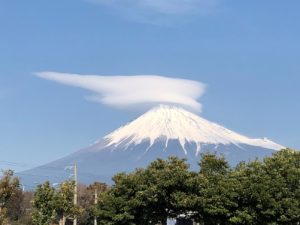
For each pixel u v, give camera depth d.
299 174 49.47
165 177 50.16
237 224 48.38
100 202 53.28
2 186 36.31
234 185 48.72
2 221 36.28
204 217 50.25
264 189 47.53
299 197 48.38
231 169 55.47
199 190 50.25
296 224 48.16
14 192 37.09
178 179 49.84
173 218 53.22
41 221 55.22
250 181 48.69
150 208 51.03
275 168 50.38
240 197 48.28
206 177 52.38
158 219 51.69
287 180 49.34
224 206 48.56
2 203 36.78
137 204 50.03
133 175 52.41
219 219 49.34
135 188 51.38
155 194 49.81
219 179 51.69
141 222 51.28
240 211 47.97
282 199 47.53
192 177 50.84
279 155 52.72
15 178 37.41
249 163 52.28
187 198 48.91
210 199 48.59
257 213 47.81
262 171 50.16
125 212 50.66
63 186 58.47
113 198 51.69
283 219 46.84
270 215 47.34
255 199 47.53
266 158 52.03
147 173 52.03
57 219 60.28
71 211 57.78
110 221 51.56
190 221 61.31
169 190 50.34
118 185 52.03
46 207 55.81
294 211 47.16
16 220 81.06
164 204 51.28
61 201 56.34
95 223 80.44
